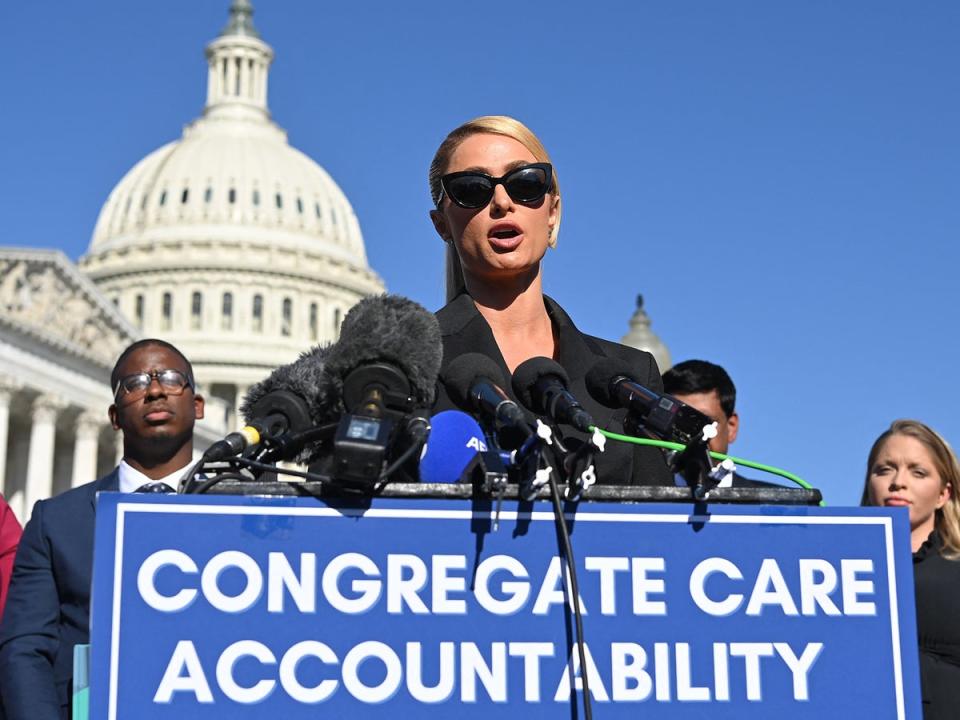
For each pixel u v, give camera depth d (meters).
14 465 92.69
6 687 5.70
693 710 3.45
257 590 3.37
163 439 7.53
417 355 3.80
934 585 6.51
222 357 133.50
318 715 3.33
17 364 82.81
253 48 152.62
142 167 146.88
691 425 3.86
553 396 3.97
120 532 3.35
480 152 4.77
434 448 3.97
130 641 3.31
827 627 3.53
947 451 7.29
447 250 5.27
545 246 4.80
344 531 3.43
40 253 84.75
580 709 3.40
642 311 30.19
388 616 3.40
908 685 3.52
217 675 3.32
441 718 3.37
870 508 3.60
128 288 137.25
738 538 3.54
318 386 4.25
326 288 141.25
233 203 141.00
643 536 3.51
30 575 6.34
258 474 3.96
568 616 3.45
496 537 3.47
